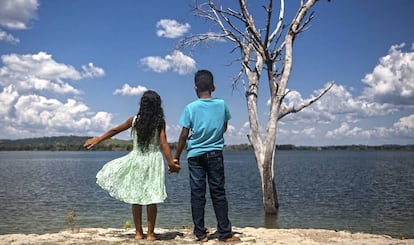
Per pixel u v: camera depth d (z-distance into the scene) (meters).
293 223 14.67
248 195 25.50
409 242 6.05
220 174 5.76
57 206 19.36
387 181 38.53
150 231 6.02
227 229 5.86
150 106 5.85
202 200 5.84
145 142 5.88
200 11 19.05
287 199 23.30
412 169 64.31
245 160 128.38
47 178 42.28
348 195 25.58
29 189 29.48
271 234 6.62
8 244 5.80
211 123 5.67
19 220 14.96
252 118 18.38
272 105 17.47
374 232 12.70
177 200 21.67
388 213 17.50
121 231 7.04
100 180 5.89
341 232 6.91
